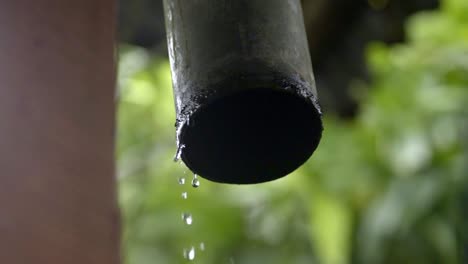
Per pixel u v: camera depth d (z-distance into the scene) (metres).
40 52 1.73
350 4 6.02
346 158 5.49
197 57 1.58
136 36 5.60
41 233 1.61
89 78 1.79
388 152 5.42
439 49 5.63
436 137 5.33
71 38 1.78
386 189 5.34
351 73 6.37
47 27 1.76
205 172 1.59
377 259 5.28
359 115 6.02
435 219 5.20
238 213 5.45
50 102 1.71
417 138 5.34
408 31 5.98
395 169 5.34
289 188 5.45
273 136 1.58
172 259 5.34
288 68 1.56
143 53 5.59
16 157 1.64
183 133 1.55
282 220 5.43
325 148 5.55
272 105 1.57
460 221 5.18
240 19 1.59
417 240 5.21
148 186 5.46
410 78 5.54
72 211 1.66
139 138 5.56
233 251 5.41
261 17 1.60
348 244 5.36
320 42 6.20
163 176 5.47
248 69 1.54
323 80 6.41
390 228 5.24
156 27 5.59
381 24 6.27
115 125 1.81
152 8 5.52
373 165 5.43
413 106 5.46
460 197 5.19
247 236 5.42
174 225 5.39
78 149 1.72
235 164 1.59
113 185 1.74
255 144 1.58
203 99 1.54
